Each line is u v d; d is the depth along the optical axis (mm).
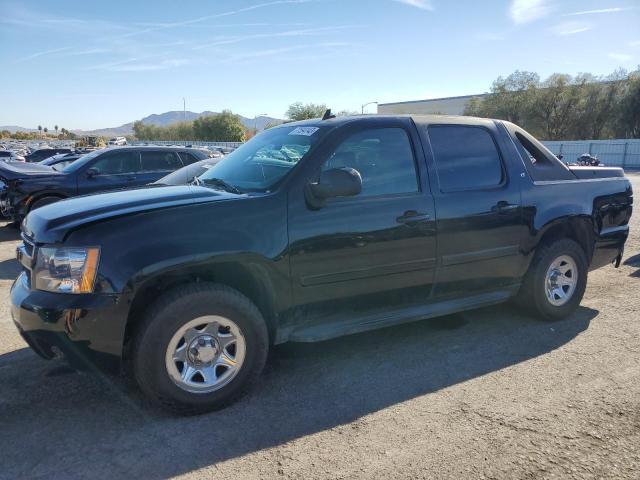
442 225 4031
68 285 2980
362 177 3793
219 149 33781
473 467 2727
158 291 3297
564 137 50500
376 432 3062
